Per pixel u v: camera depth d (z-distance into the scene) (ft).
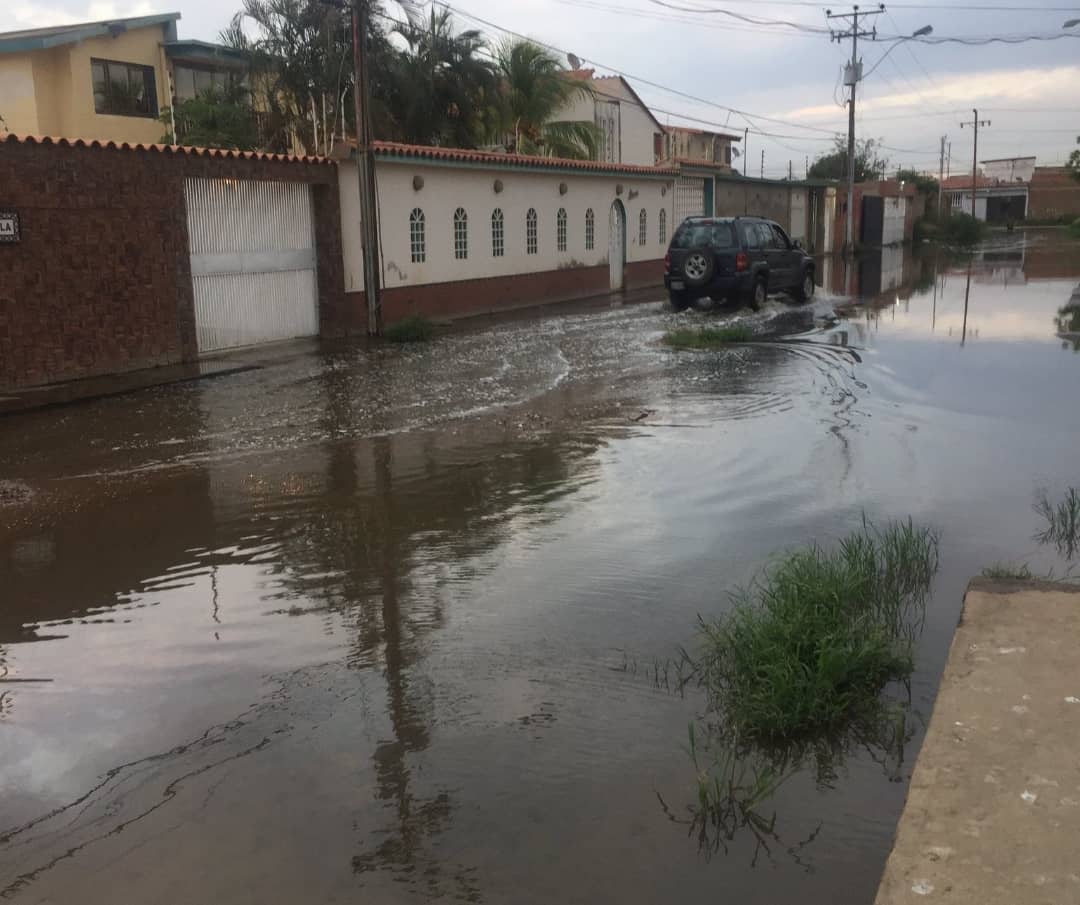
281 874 10.22
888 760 12.19
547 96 88.99
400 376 42.04
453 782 11.81
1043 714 11.90
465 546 20.43
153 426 32.55
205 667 15.12
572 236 80.64
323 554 20.16
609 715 13.34
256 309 51.49
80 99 73.41
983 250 160.04
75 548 20.83
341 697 14.05
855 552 17.84
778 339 52.01
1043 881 8.84
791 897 9.70
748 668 13.96
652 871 10.12
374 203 55.42
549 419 33.06
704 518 21.97
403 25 71.26
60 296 40.34
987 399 34.94
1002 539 20.10
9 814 11.43
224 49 76.33
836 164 210.18
